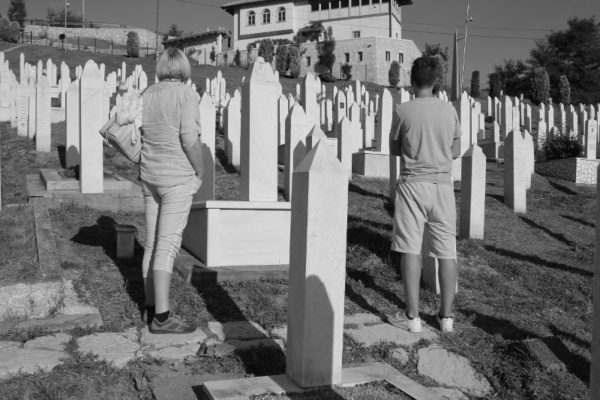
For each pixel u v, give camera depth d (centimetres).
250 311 450
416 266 438
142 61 4669
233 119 1173
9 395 302
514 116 1897
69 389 313
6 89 1683
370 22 5956
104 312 429
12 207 714
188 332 393
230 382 318
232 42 6550
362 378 340
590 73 6222
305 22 6034
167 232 386
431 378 374
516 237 848
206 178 719
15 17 8162
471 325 471
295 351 323
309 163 315
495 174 1443
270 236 581
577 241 874
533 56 6481
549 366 386
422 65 447
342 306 326
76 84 1072
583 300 573
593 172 1566
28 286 420
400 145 455
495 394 360
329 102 2011
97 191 838
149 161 389
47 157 1176
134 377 333
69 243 619
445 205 436
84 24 7325
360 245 668
